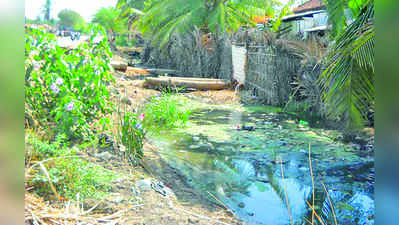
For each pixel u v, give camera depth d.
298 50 6.62
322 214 2.45
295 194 2.79
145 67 15.69
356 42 3.33
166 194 2.63
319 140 4.38
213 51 11.09
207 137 4.54
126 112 3.62
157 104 5.72
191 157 3.69
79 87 3.46
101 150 3.22
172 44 15.01
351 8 3.81
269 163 3.54
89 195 2.29
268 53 7.30
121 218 2.10
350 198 2.70
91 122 3.74
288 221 2.34
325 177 3.14
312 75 6.00
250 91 8.26
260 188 2.90
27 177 2.15
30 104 3.11
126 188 2.56
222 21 16.83
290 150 3.96
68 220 1.93
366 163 3.49
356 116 3.62
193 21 17.39
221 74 10.59
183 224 2.15
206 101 7.56
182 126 5.14
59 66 3.27
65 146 2.67
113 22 35.44
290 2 14.62
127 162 3.13
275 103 7.08
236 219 2.34
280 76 6.92
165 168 3.27
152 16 19.83
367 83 3.51
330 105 3.84
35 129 2.81
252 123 5.43
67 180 2.31
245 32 9.02
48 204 2.04
